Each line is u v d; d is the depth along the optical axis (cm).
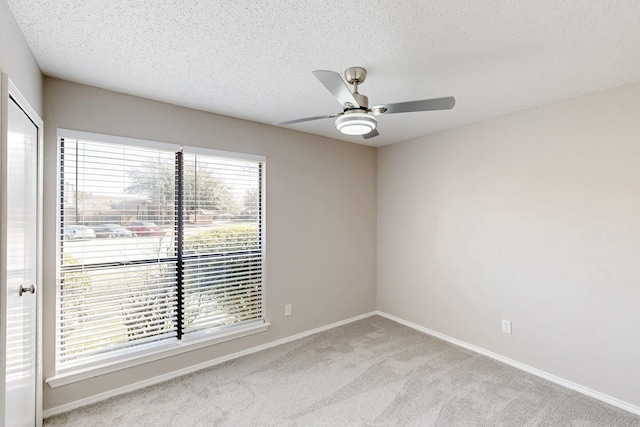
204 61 186
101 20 146
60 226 211
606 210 222
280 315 318
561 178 244
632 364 210
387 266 396
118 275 232
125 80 210
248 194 302
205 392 229
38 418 185
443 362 276
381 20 146
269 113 277
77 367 212
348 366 268
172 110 253
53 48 170
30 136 170
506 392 230
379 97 239
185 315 262
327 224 358
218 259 281
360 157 391
